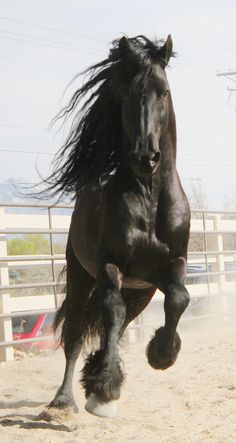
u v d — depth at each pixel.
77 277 6.24
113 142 5.60
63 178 6.03
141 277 5.36
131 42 5.29
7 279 9.10
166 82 5.12
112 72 5.29
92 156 5.82
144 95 5.02
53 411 5.46
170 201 5.27
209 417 5.40
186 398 6.20
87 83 5.76
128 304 6.14
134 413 5.67
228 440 4.64
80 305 6.27
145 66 5.07
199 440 4.65
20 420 5.42
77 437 4.82
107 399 4.75
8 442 4.62
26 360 9.11
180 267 5.24
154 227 5.22
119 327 4.96
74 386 7.08
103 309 5.00
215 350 9.12
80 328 6.22
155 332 5.22
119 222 5.15
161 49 5.22
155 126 5.01
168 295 5.12
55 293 9.46
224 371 7.47
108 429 5.08
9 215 9.52
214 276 12.89
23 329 11.17
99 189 5.63
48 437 4.76
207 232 11.96
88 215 5.71
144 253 5.21
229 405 5.81
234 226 13.29
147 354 5.23
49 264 10.09
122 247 5.13
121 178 5.30
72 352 6.12
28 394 6.79
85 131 5.79
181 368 7.89
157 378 7.33
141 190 5.20
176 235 5.24
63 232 9.64
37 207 9.38
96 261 5.32
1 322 9.02
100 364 4.80
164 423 5.25
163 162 5.28
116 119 5.58
